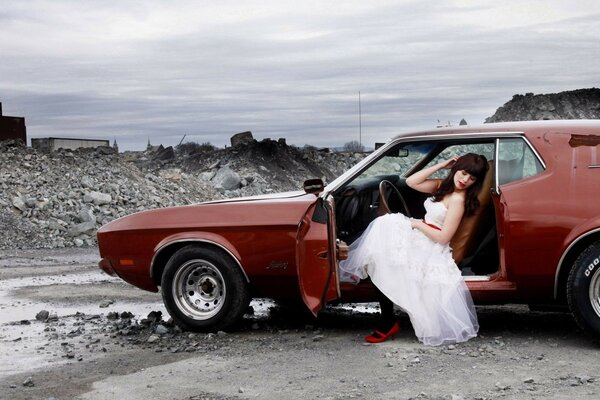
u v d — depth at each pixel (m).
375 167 6.61
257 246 6.31
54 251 16.19
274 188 41.59
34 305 8.80
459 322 5.94
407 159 6.65
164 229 6.59
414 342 6.08
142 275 6.78
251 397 4.66
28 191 20.80
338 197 6.53
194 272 6.57
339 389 4.77
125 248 6.78
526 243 5.82
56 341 6.57
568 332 6.42
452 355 5.60
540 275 5.84
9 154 24.00
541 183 5.86
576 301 5.67
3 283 10.91
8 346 6.41
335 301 6.41
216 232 6.42
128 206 21.94
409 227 6.11
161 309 8.34
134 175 25.38
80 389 4.98
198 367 5.46
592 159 5.82
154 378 5.19
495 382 4.85
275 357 5.69
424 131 6.45
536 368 5.18
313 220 6.12
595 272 5.61
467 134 6.24
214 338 6.41
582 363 5.31
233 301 6.44
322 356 5.68
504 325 6.80
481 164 6.07
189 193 27.20
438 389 4.71
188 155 53.53
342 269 6.21
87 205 20.81
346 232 6.60
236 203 6.50
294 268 6.25
